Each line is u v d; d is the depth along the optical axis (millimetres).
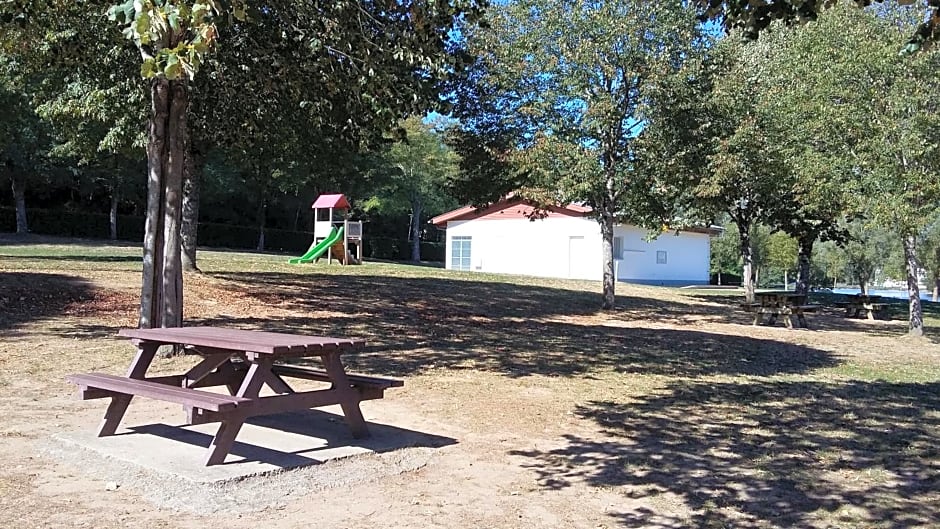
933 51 14578
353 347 5785
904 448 6500
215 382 6535
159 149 8734
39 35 10484
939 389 9734
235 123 13273
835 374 10922
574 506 4742
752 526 4488
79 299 13273
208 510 4328
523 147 18516
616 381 9445
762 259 39469
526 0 17672
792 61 18312
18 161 28672
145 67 4172
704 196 19281
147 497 4523
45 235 32844
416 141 43625
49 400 7031
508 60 18000
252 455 5445
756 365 11531
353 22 9273
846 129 15906
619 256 35125
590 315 18266
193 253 17672
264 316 13422
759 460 5980
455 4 9023
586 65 17516
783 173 19281
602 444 6332
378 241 48281
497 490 5012
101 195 38250
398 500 4711
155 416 6633
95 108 13672
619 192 19125
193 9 4195
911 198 15414
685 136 18078
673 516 4621
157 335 5816
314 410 7246
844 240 25109
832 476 5605
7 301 12359
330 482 4957
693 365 11172
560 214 34344
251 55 10758
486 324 14953
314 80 10609
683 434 6793
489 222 36688
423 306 16812
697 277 41625
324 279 20016
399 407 7453
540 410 7566
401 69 9781
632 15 17078
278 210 45312
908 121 15258
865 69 15555
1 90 17969
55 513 4215
